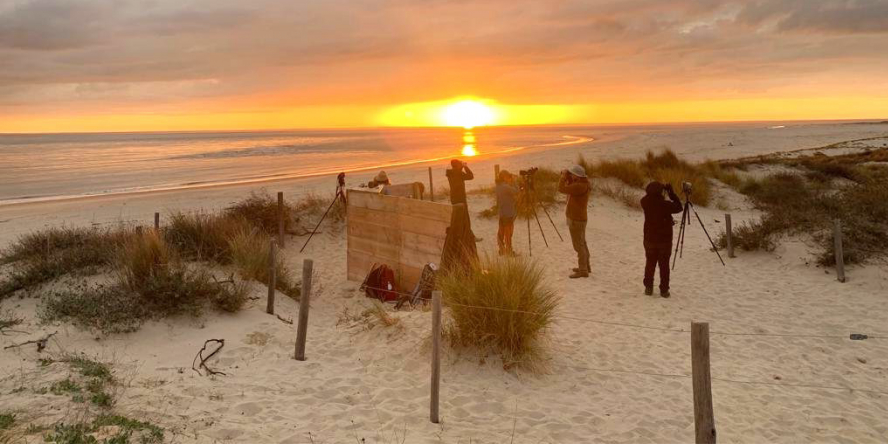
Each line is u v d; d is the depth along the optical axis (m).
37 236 9.92
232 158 54.78
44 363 5.44
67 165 46.75
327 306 8.68
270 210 12.83
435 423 4.75
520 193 14.45
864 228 10.29
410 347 6.35
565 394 5.45
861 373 5.98
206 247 9.24
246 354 6.18
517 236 13.07
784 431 4.79
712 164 22.33
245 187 26.62
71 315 6.65
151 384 5.18
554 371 5.95
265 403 4.98
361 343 6.62
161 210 19.02
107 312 6.53
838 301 8.40
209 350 6.18
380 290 9.09
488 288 6.14
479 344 6.03
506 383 5.61
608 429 4.76
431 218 8.89
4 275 8.32
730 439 4.65
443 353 6.08
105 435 3.92
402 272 9.45
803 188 19.25
